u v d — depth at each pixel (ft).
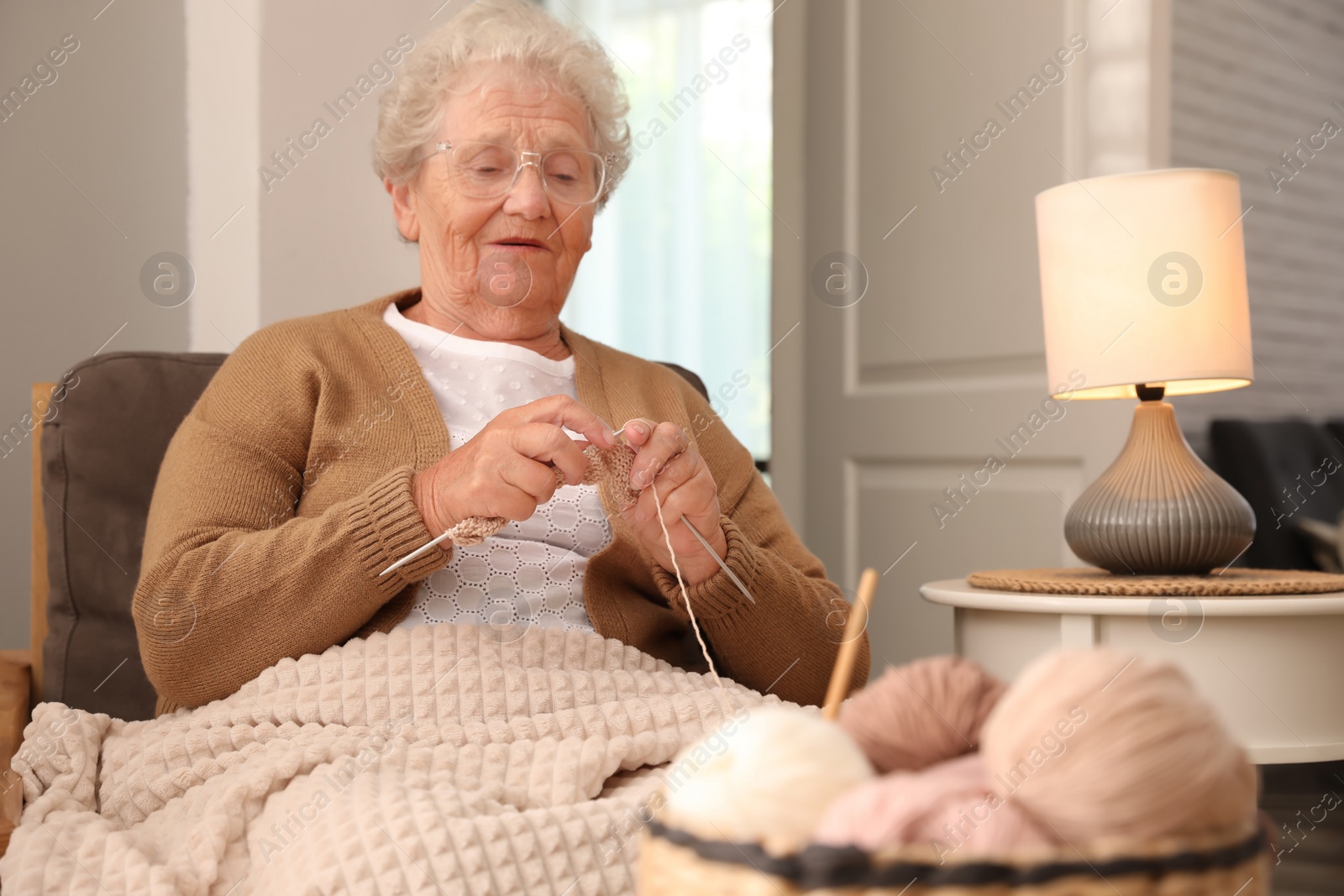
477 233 3.56
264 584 2.93
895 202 7.44
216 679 2.99
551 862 2.22
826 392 7.84
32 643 4.02
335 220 5.94
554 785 2.53
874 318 7.58
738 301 9.95
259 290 5.69
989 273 6.94
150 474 3.94
